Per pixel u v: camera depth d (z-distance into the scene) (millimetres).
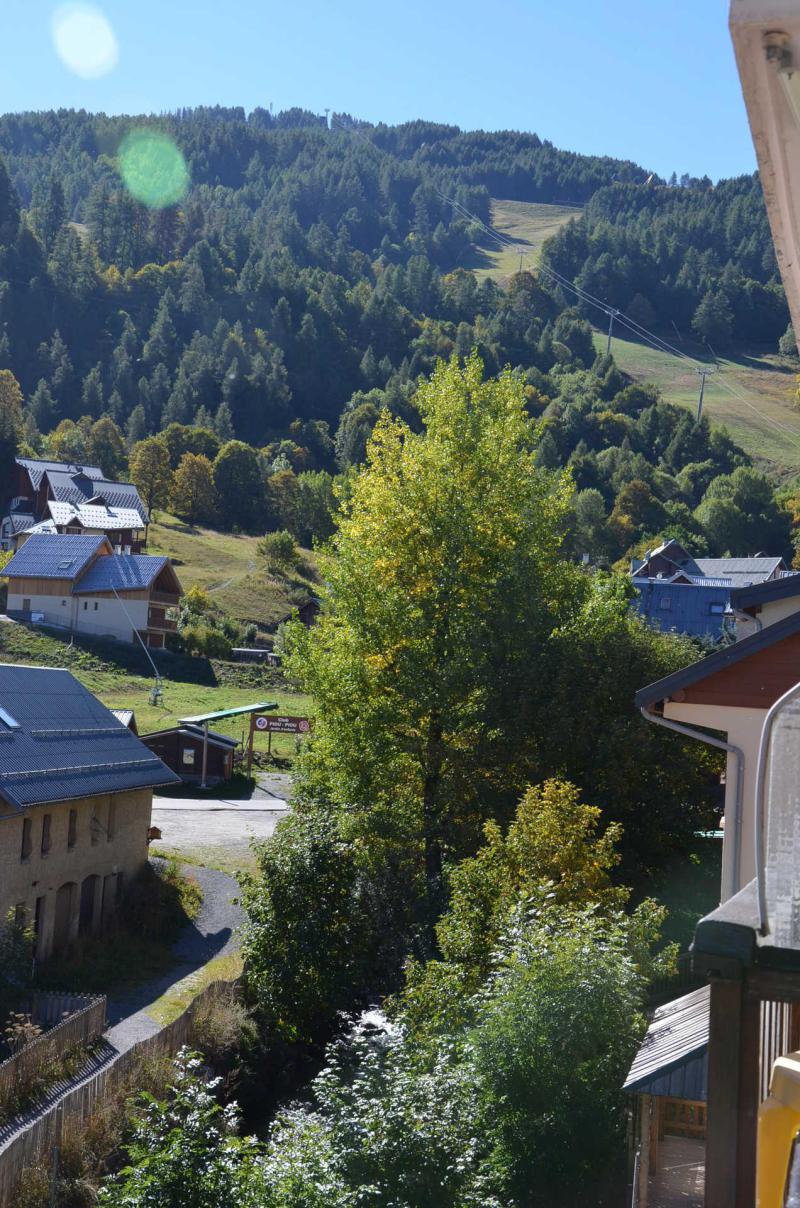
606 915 18859
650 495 158500
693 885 27281
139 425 193000
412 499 31547
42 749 35469
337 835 29719
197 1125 15055
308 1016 27734
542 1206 13367
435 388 33188
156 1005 29875
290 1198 13047
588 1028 14047
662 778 28000
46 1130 19734
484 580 31609
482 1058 14266
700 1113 15852
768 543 156500
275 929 28016
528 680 29344
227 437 197000
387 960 28484
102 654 87188
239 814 56750
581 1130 13648
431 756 30109
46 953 33188
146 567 93250
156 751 64938
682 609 82438
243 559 134750
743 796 14781
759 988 4250
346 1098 15711
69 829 35000
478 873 20703
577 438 195750
